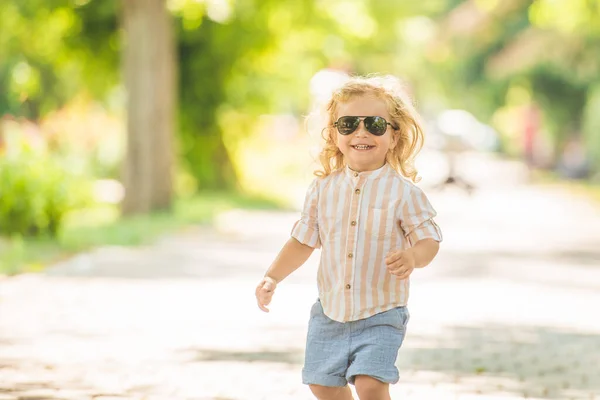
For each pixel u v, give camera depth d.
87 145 54.44
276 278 9.23
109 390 12.04
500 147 95.00
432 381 12.93
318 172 9.42
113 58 42.47
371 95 9.02
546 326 17.14
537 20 51.75
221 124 47.78
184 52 44.66
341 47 48.88
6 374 12.80
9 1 40.84
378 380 8.63
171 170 36.66
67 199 28.08
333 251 8.95
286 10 44.72
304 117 9.68
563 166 68.94
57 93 54.94
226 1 39.22
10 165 27.72
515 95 88.75
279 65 47.12
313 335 9.04
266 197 47.38
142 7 35.66
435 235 8.81
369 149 8.94
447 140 55.50
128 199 36.16
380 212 8.86
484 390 12.48
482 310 18.69
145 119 35.88
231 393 12.00
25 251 25.27
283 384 12.49
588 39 63.94
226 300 19.31
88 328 16.12
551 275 23.89
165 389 12.16
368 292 8.84
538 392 12.45
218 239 30.70
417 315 18.08
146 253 26.84
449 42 84.94
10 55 49.50
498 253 28.38
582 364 14.16
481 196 53.03
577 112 76.00
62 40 42.16
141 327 16.31
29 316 17.09
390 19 51.16
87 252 26.56
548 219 39.88
